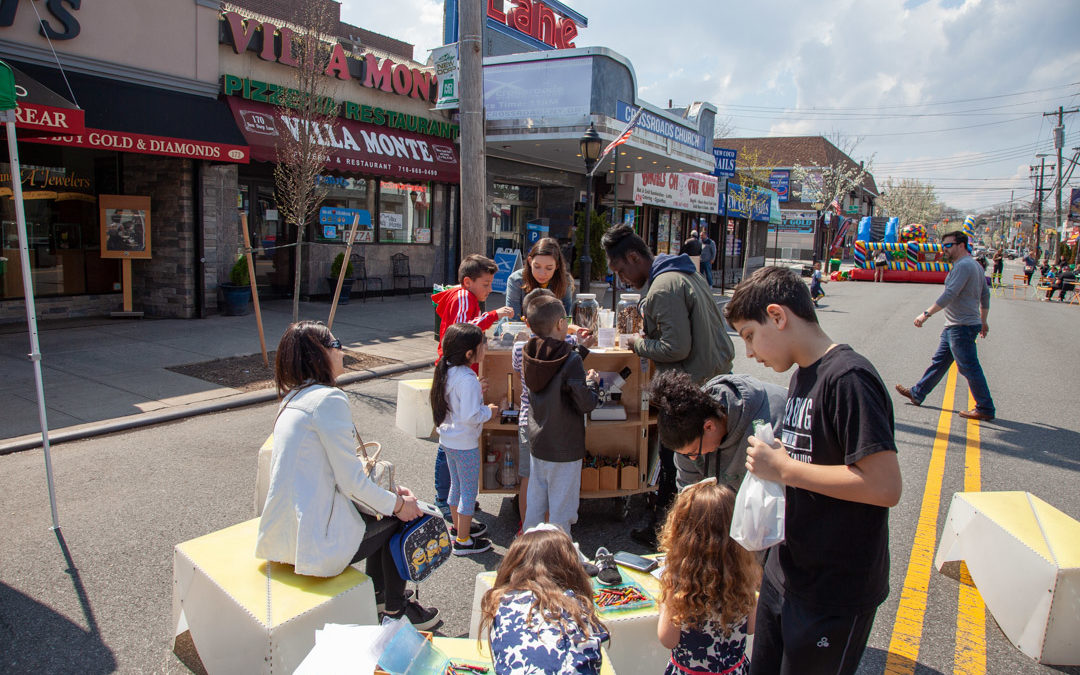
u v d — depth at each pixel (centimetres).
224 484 500
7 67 391
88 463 531
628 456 475
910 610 362
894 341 1281
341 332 1098
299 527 282
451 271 1659
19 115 754
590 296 510
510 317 512
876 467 176
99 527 426
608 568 313
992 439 668
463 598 368
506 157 1717
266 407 702
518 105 1345
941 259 3123
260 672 261
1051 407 810
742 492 202
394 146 1394
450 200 1631
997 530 348
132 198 1077
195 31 1068
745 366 1004
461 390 397
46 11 902
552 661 186
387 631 222
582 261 1255
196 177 1107
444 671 213
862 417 179
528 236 1939
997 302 2544
